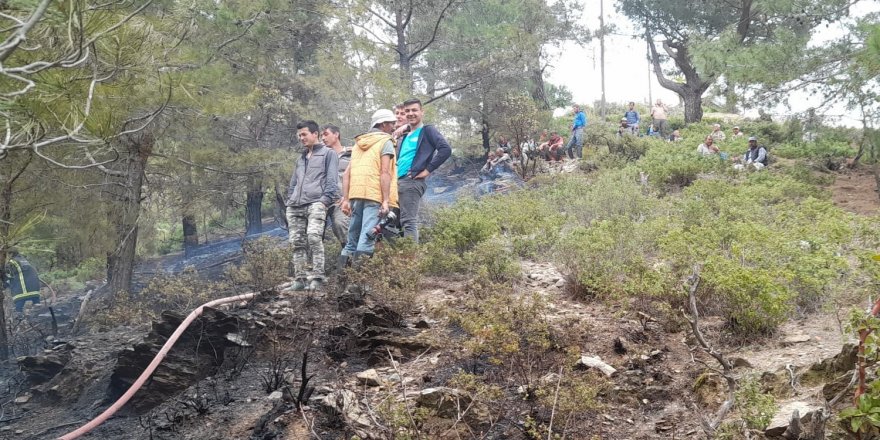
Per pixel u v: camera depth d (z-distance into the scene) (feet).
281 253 26.17
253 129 44.50
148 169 36.27
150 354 15.60
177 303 25.80
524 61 65.77
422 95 62.59
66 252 32.12
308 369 14.40
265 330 15.98
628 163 55.36
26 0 9.53
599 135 75.00
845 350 10.57
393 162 20.57
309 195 20.83
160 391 15.06
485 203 37.17
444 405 11.37
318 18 48.91
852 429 8.66
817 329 13.28
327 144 23.82
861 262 15.56
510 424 11.00
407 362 14.02
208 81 27.27
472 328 12.82
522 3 71.15
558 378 11.98
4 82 11.72
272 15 37.24
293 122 48.08
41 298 39.06
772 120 74.84
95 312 27.22
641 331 14.06
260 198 59.62
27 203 25.25
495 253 20.24
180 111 29.04
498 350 12.30
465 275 20.79
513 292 18.21
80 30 11.03
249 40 36.37
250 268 25.13
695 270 10.89
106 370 17.03
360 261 19.19
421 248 21.52
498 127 71.51
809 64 39.60
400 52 64.80
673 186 43.98
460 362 13.42
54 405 16.69
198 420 13.04
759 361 12.14
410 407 11.71
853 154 55.16
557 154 66.13
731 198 30.71
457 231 24.04
